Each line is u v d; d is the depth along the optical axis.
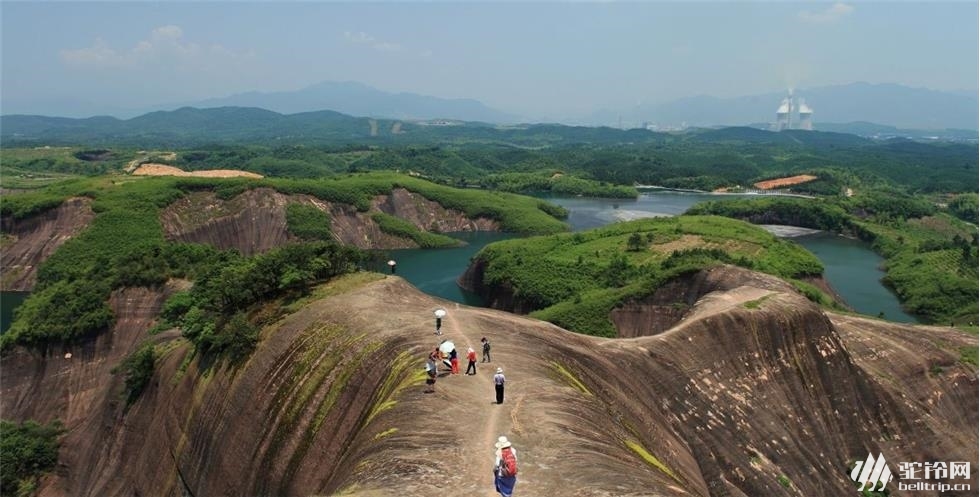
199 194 154.50
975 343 68.62
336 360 42.59
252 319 53.06
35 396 71.56
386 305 49.62
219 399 47.53
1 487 54.31
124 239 128.12
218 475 43.38
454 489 21.52
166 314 67.19
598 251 120.62
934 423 56.41
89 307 77.38
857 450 52.62
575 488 21.58
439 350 35.62
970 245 140.50
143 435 53.84
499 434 26.34
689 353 51.81
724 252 112.50
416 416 28.47
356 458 27.61
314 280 58.03
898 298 119.31
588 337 51.88
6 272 123.88
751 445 46.78
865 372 58.56
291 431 40.84
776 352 54.78
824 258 155.12
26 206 131.38
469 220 192.50
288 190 164.25
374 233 169.00
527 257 116.12
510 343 41.53
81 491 54.59
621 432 32.25
